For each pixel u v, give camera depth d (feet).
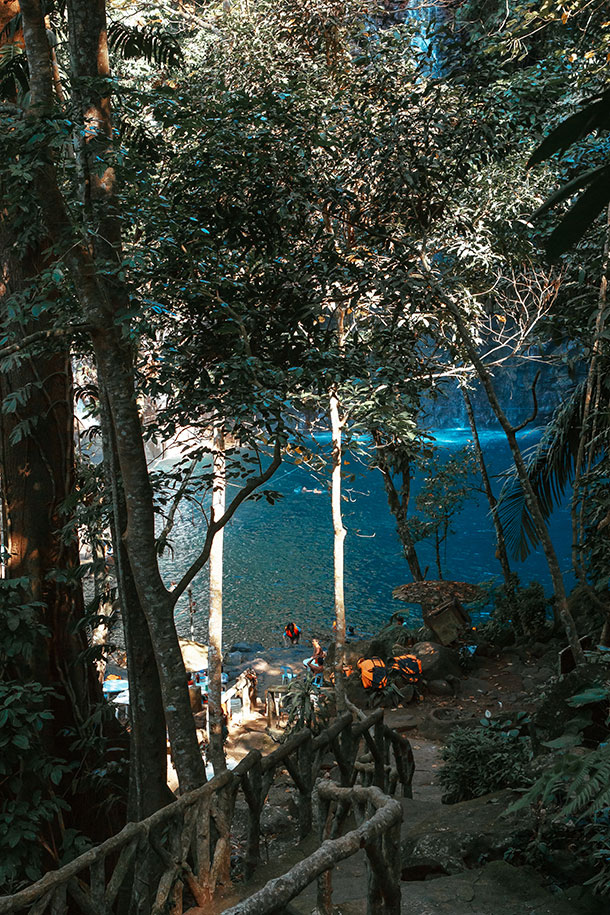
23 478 30.76
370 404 36.94
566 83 32.14
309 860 9.20
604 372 34.73
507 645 61.26
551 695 21.99
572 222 4.58
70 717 30.91
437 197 33.14
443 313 39.96
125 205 24.17
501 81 31.35
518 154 39.55
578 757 10.39
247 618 89.61
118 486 25.80
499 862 16.29
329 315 35.55
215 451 24.84
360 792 11.78
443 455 159.02
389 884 10.44
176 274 24.38
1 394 30.63
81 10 22.58
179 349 24.86
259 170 26.78
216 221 26.63
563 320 34.63
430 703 52.90
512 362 160.66
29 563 30.73
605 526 32.50
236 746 49.21
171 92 24.66
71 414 31.60
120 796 30.60
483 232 40.27
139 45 30.96
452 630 60.29
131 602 25.53
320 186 28.86
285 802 36.19
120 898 24.70
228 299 25.18
